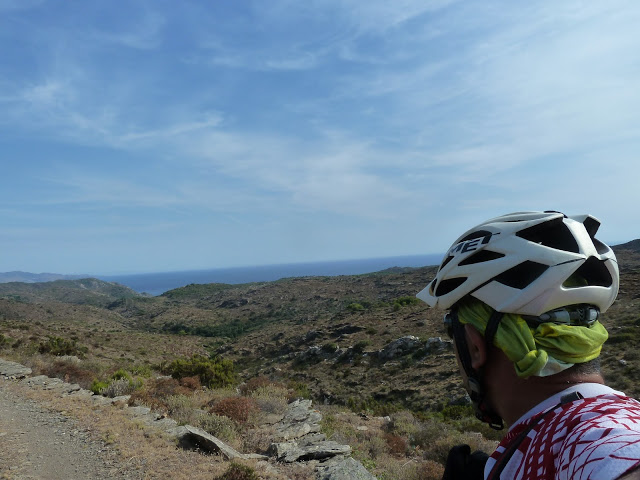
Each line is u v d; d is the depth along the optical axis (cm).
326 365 3738
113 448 877
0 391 1397
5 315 8594
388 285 9706
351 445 1120
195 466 795
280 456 927
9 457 828
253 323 9556
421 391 2533
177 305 14400
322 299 10044
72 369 1855
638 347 2073
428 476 910
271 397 1564
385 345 3653
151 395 1438
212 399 1457
